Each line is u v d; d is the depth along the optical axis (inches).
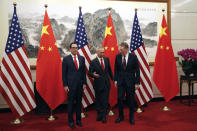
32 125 170.6
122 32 235.1
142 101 207.8
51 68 187.6
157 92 247.1
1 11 208.7
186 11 249.1
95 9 228.4
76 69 159.5
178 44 248.7
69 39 225.0
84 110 215.0
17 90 179.3
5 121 183.8
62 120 183.0
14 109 178.5
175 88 214.5
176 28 247.4
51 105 187.8
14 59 179.3
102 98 173.6
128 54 167.9
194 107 216.5
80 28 199.8
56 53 189.9
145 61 209.5
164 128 154.7
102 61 175.0
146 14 239.9
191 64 218.2
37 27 217.0
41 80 184.7
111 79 184.5
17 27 181.6
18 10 212.1
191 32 251.6
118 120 171.3
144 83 208.8
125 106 225.9
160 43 214.2
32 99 182.9
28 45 215.6
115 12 232.7
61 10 222.1
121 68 166.4
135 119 178.9
